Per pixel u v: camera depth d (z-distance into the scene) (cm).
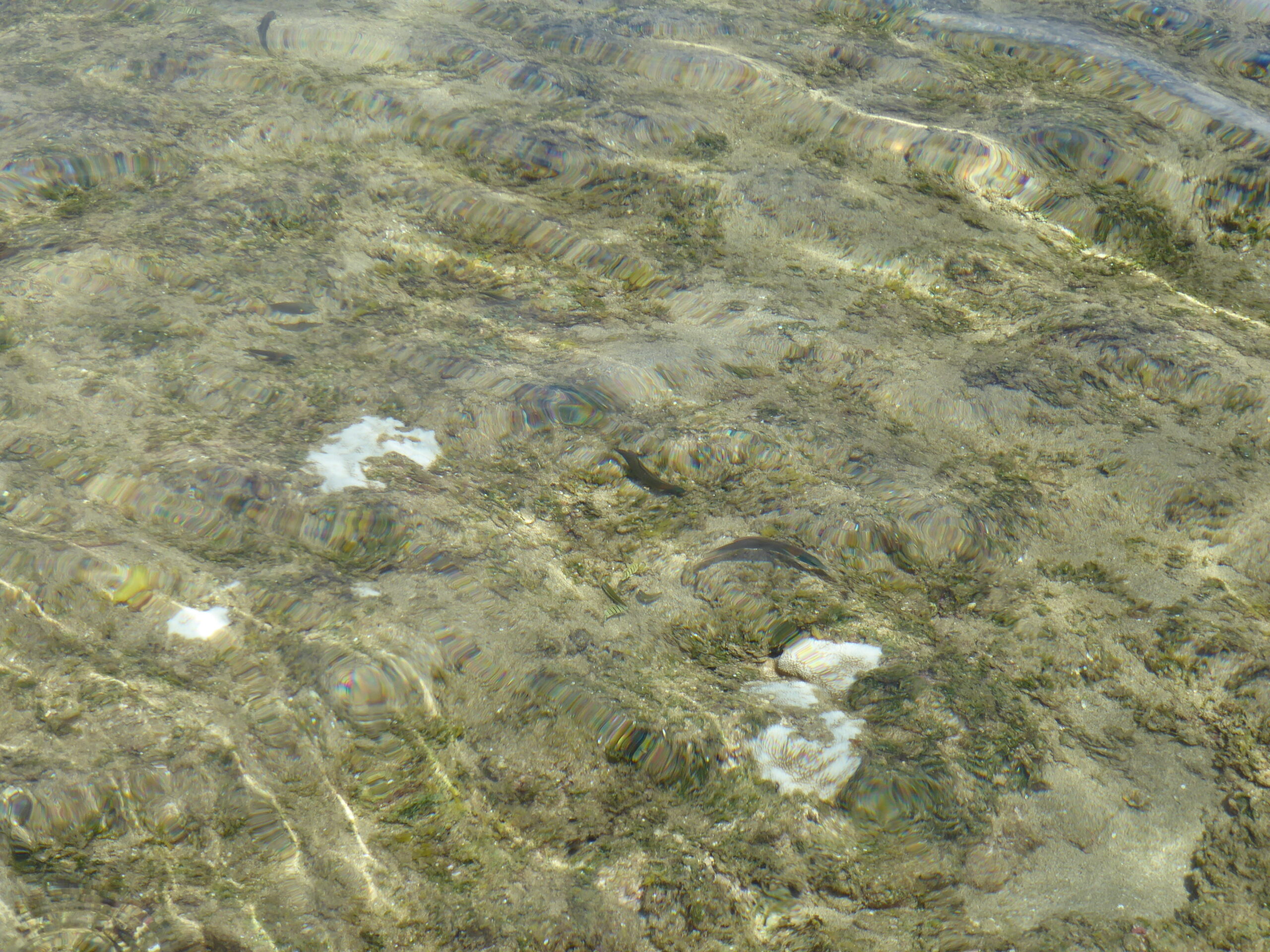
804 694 179
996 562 203
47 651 170
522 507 207
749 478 217
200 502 194
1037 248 287
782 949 148
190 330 234
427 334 245
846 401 237
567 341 249
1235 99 329
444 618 182
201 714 165
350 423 217
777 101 328
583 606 189
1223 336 259
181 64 323
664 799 165
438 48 341
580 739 170
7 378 214
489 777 164
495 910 150
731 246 283
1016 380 243
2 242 252
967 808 164
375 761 164
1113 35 361
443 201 286
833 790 166
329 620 179
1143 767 170
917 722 175
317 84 320
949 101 331
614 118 317
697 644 186
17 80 310
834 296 269
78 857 148
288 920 146
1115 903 153
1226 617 194
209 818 154
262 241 265
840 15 375
